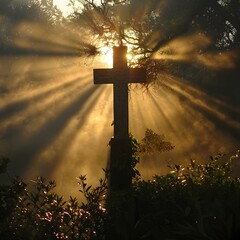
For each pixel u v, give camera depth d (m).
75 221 7.34
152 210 7.63
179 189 7.93
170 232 6.95
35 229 7.24
